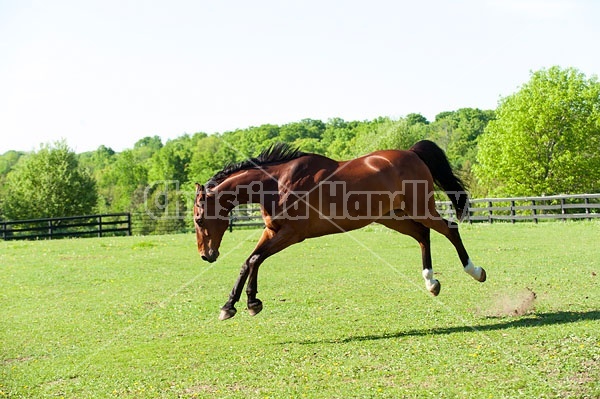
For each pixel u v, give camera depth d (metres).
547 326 7.70
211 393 6.10
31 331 9.21
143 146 152.62
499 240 19.52
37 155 59.53
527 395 5.57
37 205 56.66
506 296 9.77
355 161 8.84
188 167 79.44
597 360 6.32
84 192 59.12
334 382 6.18
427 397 5.64
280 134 98.19
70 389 6.48
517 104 47.16
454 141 75.00
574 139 45.12
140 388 6.36
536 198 26.73
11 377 6.98
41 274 15.41
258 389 6.12
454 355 6.80
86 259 18.73
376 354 7.06
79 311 10.65
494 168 48.34
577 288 10.20
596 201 44.47
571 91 45.06
